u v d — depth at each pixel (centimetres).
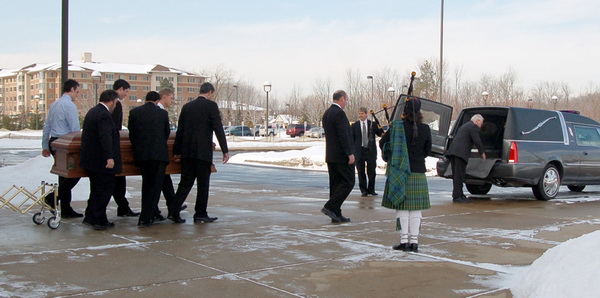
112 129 746
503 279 545
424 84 6047
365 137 1227
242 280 530
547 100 6856
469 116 1208
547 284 454
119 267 569
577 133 1241
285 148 4184
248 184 1538
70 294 479
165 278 533
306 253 641
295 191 1332
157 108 783
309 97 9800
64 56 1139
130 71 10612
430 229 809
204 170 822
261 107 12519
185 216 898
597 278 426
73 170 771
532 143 1141
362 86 6525
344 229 793
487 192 1300
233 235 740
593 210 1013
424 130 655
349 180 842
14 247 649
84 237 711
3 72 13275
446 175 1212
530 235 765
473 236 757
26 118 8906
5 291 484
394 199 645
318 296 487
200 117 805
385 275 555
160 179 789
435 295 495
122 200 880
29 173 1108
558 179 1183
